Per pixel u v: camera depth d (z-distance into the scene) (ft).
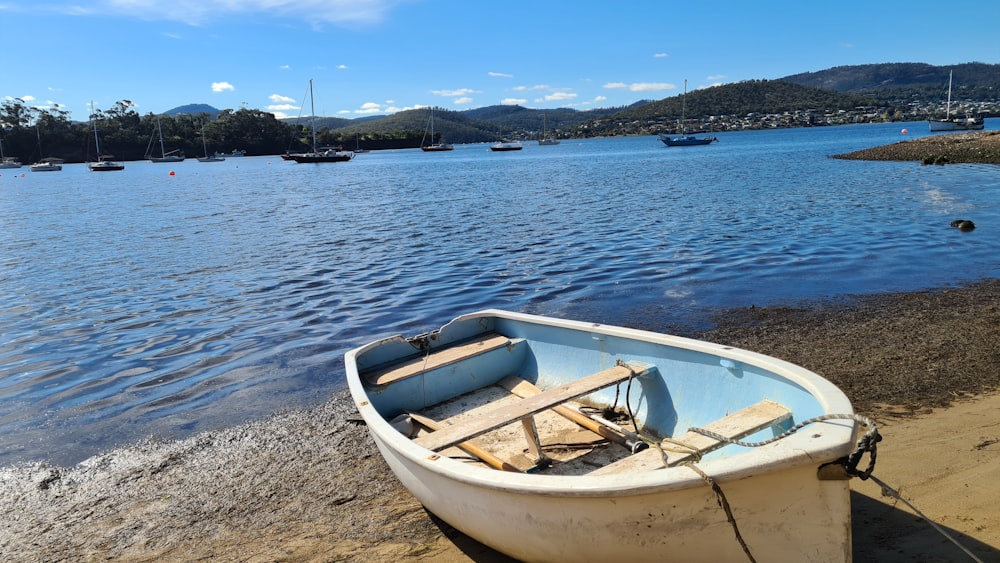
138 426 21.94
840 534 9.98
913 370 22.16
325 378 25.72
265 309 36.70
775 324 29.22
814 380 12.25
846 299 32.71
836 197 73.97
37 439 21.24
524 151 435.12
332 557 14.06
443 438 13.26
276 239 63.57
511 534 11.51
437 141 613.52
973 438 16.63
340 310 36.01
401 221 74.18
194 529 15.70
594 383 15.56
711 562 10.29
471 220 71.72
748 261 42.65
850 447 9.57
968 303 30.37
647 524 10.07
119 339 31.89
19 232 75.77
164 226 78.48
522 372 20.88
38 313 37.45
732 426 12.16
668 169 149.69
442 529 14.93
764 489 9.63
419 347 20.43
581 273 41.91
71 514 16.69
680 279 38.86
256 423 21.77
